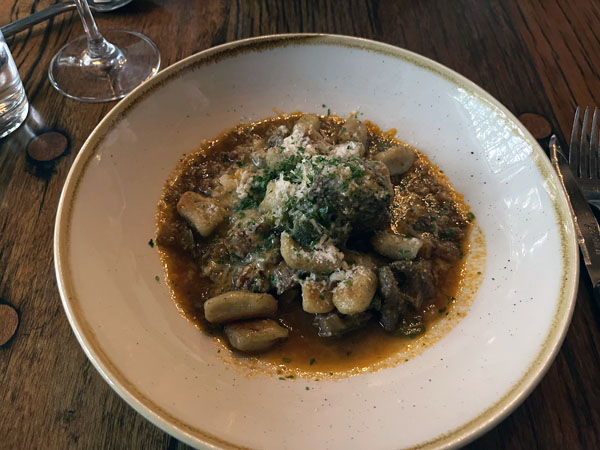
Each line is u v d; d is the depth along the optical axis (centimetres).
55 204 25
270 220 23
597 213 24
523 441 19
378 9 33
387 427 17
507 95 29
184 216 24
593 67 31
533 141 23
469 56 31
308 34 26
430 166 26
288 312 22
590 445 19
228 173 26
